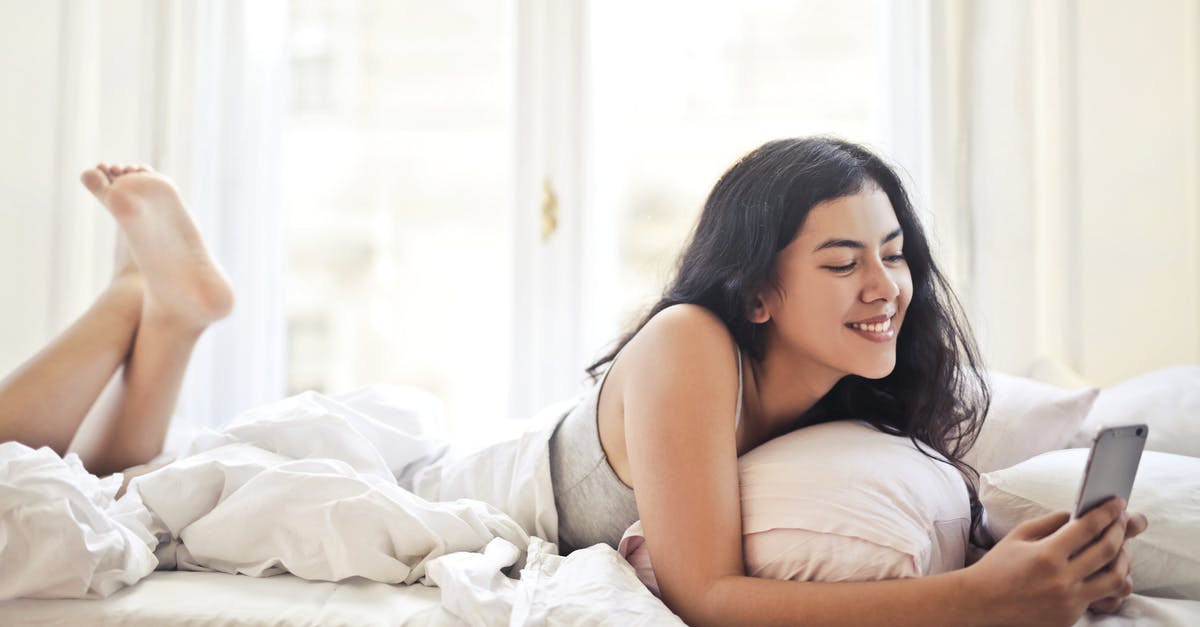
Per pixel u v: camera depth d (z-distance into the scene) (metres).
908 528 0.93
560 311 2.16
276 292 2.22
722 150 2.21
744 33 2.21
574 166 2.17
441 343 2.30
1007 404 1.45
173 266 1.54
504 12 2.27
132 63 2.21
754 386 1.12
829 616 0.87
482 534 1.11
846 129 2.19
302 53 2.32
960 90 2.03
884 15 2.09
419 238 2.30
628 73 2.23
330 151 2.31
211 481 1.15
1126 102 2.02
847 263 1.02
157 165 2.17
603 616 0.88
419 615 0.95
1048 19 2.05
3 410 1.40
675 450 0.95
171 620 0.96
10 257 2.21
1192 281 2.00
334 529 1.04
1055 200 2.04
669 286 1.20
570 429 1.17
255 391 2.17
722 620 0.90
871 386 1.20
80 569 0.97
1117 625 0.91
